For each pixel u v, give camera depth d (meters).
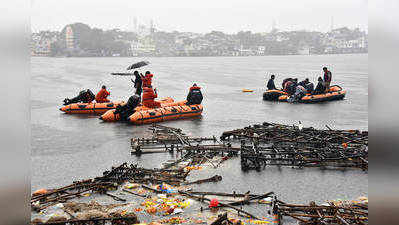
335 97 37.88
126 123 25.47
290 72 99.81
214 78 77.75
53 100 40.06
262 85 59.72
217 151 17.06
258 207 10.48
